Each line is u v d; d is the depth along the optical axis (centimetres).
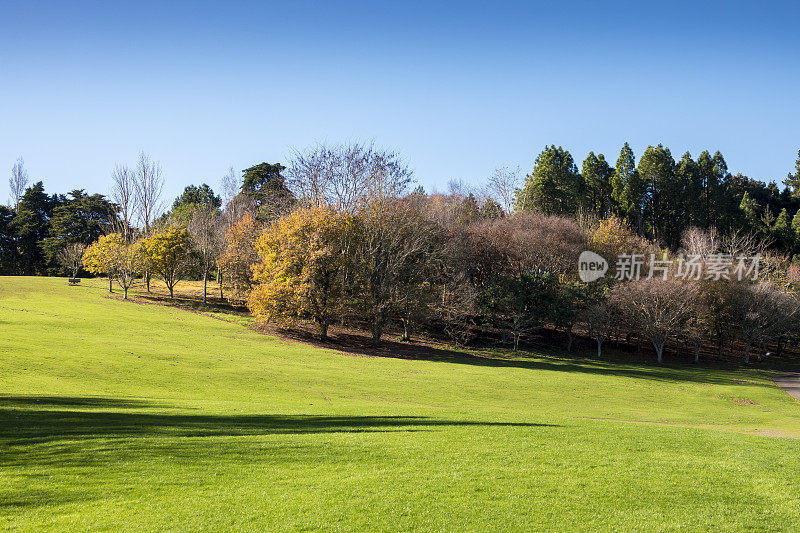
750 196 13262
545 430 2209
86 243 10194
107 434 1772
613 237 8412
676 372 6044
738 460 1825
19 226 10481
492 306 6762
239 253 7331
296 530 1161
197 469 1497
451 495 1376
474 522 1227
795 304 7144
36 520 1149
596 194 12131
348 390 3541
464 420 2423
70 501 1254
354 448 1758
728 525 1262
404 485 1429
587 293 6994
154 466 1498
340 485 1415
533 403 3684
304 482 1432
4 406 2148
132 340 4503
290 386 3497
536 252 7606
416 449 1777
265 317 5806
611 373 5594
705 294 7281
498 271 7656
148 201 9481
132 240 8669
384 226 6178
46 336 4181
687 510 1345
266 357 4472
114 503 1253
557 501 1366
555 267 7512
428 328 7275
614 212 11656
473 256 7469
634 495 1428
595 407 3734
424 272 6556
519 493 1404
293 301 5691
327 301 5819
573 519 1264
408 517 1238
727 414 3856
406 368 4675
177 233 7425
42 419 1942
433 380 4169
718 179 11431
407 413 2597
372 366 4606
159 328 5300
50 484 1335
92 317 5444
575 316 6969
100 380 3130
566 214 10350
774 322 7125
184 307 6881
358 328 6856
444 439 1936
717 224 11156
